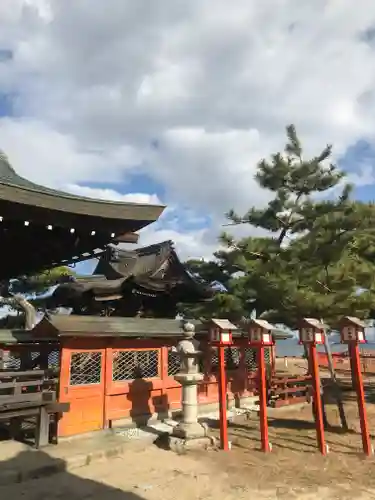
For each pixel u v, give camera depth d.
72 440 8.34
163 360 10.72
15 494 5.86
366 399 15.23
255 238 14.15
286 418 11.51
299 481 6.48
